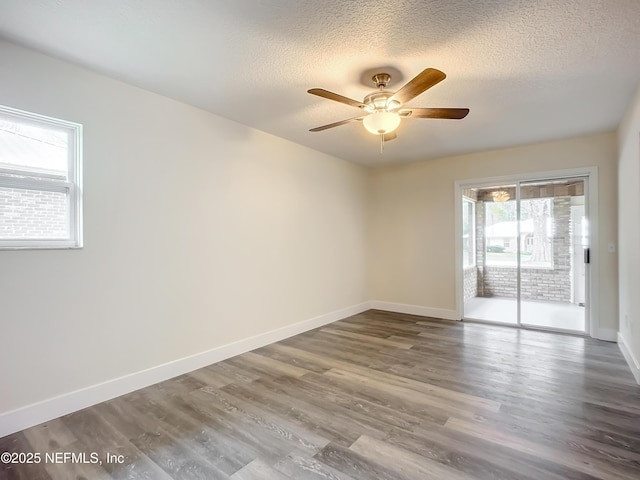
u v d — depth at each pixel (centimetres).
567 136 398
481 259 490
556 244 433
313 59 230
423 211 523
